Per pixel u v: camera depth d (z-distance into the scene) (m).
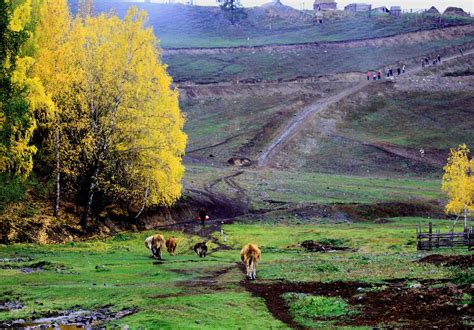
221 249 54.66
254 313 26.83
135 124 60.28
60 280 35.16
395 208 83.25
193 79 177.25
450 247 49.66
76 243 52.25
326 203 83.62
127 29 60.06
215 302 28.88
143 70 60.72
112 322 25.48
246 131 136.12
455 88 168.75
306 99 160.50
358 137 134.00
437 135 136.00
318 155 122.81
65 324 25.52
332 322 24.81
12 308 28.55
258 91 166.38
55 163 58.06
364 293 29.31
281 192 91.50
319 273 37.12
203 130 137.62
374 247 54.28
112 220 61.72
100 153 57.12
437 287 28.61
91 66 58.06
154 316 26.02
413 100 160.12
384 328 22.75
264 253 52.53
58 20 57.62
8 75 47.16
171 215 69.62
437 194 94.81
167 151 62.44
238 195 86.88
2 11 46.66
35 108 51.34
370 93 162.88
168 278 36.84
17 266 39.97
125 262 43.50
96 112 58.41
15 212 53.62
